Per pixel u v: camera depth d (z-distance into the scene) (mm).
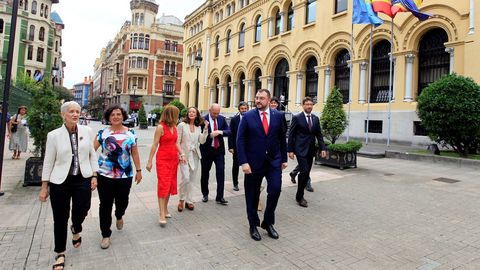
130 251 3814
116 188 4035
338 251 3863
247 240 4215
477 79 11938
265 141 4312
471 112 9586
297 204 5949
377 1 13727
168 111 4855
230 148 6797
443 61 13641
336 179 8109
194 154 5695
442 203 5895
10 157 10992
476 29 12047
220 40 31141
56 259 3404
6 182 7117
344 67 18125
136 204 5820
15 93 19797
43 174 3424
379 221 4949
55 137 3455
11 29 6090
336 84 18672
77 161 3521
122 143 4027
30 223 4648
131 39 57625
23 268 3338
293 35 21469
